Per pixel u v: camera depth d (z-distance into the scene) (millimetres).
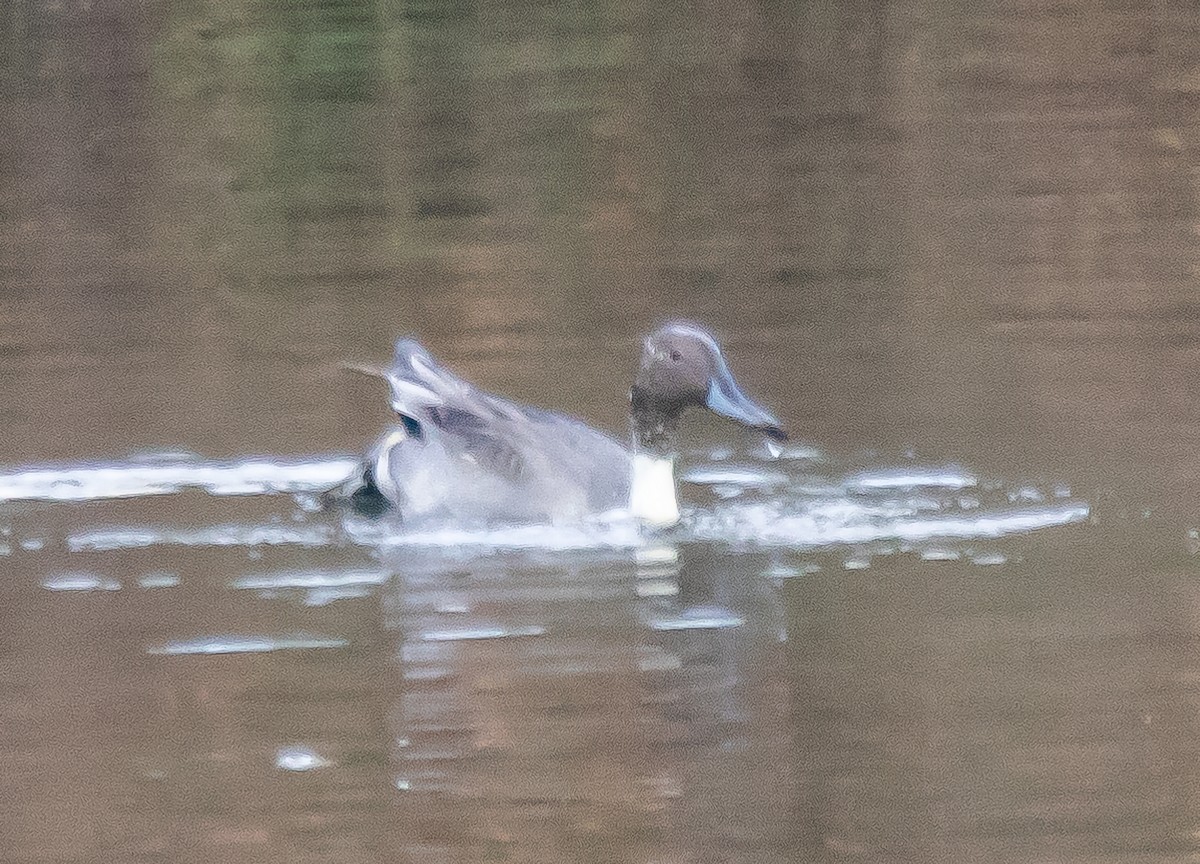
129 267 18047
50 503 12000
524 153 20594
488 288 17031
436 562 10680
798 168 19875
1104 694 8469
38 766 7945
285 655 9148
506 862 7023
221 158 20875
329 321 16359
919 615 9531
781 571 10383
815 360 14898
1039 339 15195
